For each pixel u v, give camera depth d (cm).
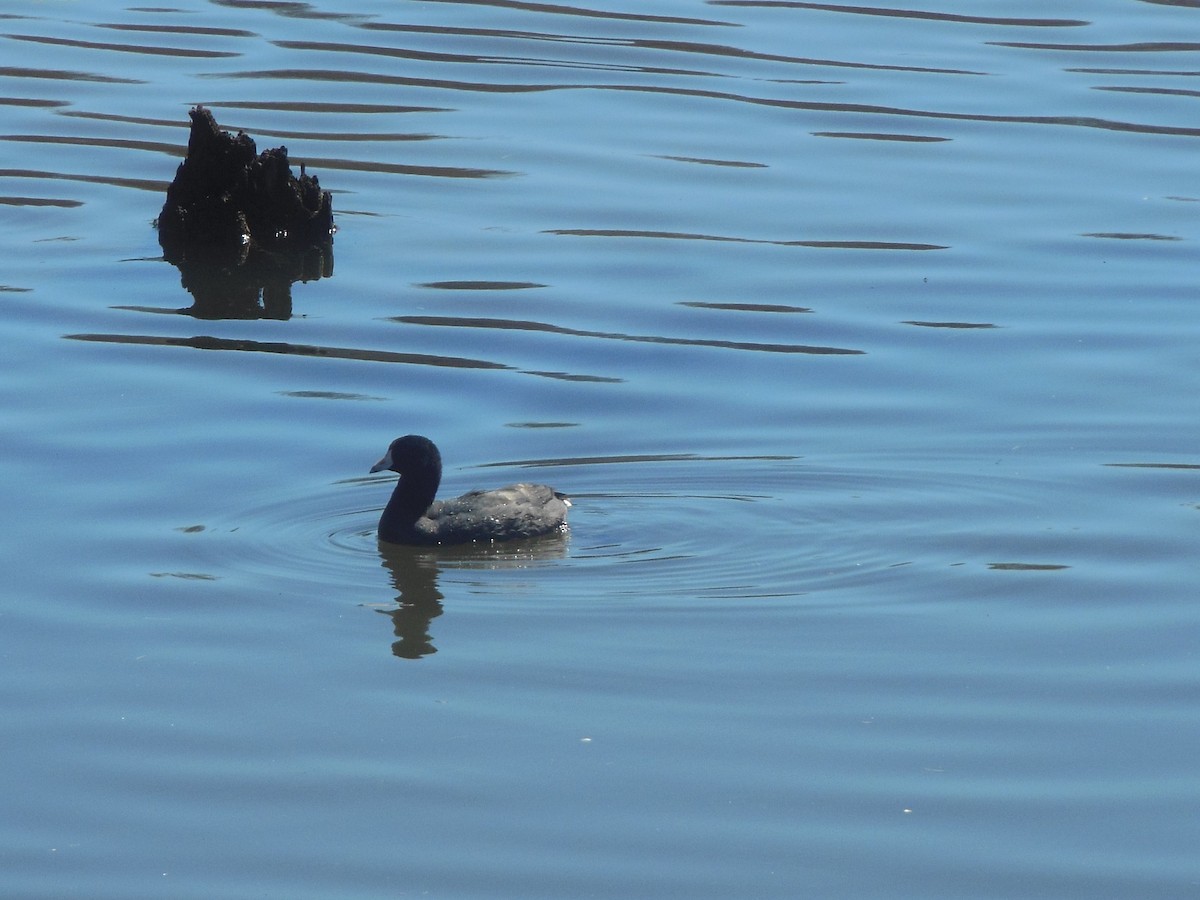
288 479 1873
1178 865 1199
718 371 2200
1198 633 1542
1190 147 3102
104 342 2272
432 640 1526
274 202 2725
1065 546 1717
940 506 1814
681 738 1360
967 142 3128
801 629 1548
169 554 1688
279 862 1198
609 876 1184
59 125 3186
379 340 2302
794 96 3366
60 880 1177
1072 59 3591
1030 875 1188
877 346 2288
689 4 3997
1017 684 1449
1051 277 2538
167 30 3766
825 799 1277
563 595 1619
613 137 3152
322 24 3825
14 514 1756
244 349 2258
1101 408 2069
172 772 1307
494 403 2097
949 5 4003
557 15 3888
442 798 1277
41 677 1447
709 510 1811
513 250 2652
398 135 3162
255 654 1495
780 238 2697
